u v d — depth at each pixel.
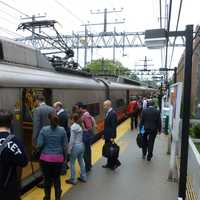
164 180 8.00
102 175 8.31
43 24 14.30
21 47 8.22
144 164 9.56
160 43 6.84
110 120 8.71
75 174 7.54
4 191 3.72
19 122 6.82
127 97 25.48
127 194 6.96
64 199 6.58
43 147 6.04
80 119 7.52
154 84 79.06
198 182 4.72
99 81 16.47
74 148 7.41
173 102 8.60
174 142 8.00
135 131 16.36
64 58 14.77
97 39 31.42
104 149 8.73
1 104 6.21
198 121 13.08
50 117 6.03
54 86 8.91
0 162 3.66
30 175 7.36
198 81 17.66
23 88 7.10
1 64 6.96
